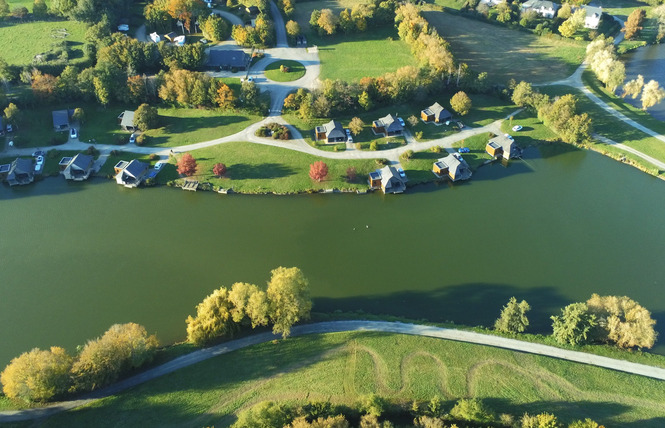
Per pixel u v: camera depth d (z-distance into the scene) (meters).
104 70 166.00
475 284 113.75
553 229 128.38
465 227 129.50
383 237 126.88
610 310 98.81
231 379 92.06
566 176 146.38
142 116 156.50
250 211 135.00
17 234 127.06
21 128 158.88
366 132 159.38
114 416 85.88
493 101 176.38
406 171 145.88
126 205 136.75
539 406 86.69
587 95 178.12
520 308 99.62
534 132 161.88
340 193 140.38
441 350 96.94
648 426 83.62
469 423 83.88
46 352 88.06
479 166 150.00
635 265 117.75
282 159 149.00
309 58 197.75
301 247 124.06
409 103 172.88
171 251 122.81
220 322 97.69
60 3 198.50
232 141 155.75
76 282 114.62
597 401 87.81
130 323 96.38
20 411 87.19
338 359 95.38
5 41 191.62
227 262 119.81
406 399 87.06
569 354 96.69
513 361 94.69
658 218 131.00
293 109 166.88
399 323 103.31
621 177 145.62
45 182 144.25
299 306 98.31
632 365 94.50
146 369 94.25
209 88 165.38
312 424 79.94
